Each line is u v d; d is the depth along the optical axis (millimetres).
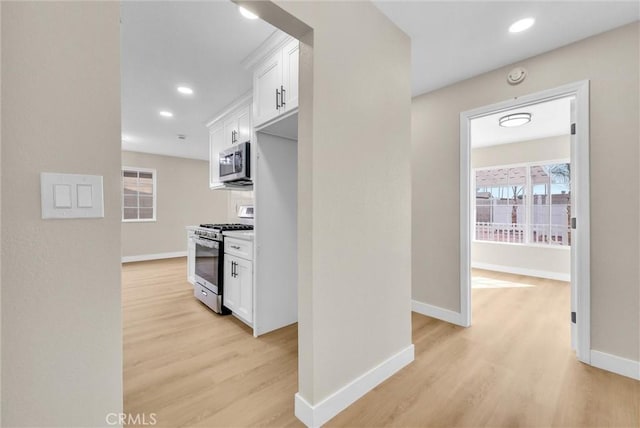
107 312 802
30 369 703
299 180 1406
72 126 748
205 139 4680
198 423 1399
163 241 5996
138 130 4168
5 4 667
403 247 1906
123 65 2359
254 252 2402
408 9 1677
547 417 1425
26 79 689
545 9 1662
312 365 1360
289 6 1230
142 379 1757
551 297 3379
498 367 1875
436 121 2723
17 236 683
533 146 4570
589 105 1902
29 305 699
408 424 1384
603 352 1849
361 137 1585
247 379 1759
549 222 4441
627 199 1771
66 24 740
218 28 1898
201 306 3123
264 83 2236
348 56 1501
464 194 2514
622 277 1788
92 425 782
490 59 2201
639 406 1497
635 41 1745
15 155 677
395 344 1841
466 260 2510
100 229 791
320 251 1372
